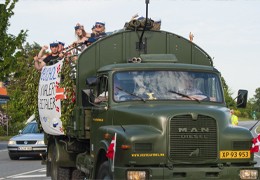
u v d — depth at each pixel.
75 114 17.55
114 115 15.21
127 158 13.84
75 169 19.95
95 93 16.38
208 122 14.15
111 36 17.59
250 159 14.30
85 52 17.44
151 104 15.20
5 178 23.92
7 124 71.62
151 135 13.91
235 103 16.30
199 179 13.79
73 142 19.11
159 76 15.67
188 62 18.11
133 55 17.70
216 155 14.07
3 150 44.84
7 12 55.28
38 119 22.12
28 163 32.16
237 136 14.21
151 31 17.86
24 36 56.25
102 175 14.88
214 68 16.09
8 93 73.31
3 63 54.94
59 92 18.78
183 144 13.96
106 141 14.93
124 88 15.53
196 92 15.62
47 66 20.72
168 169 13.70
